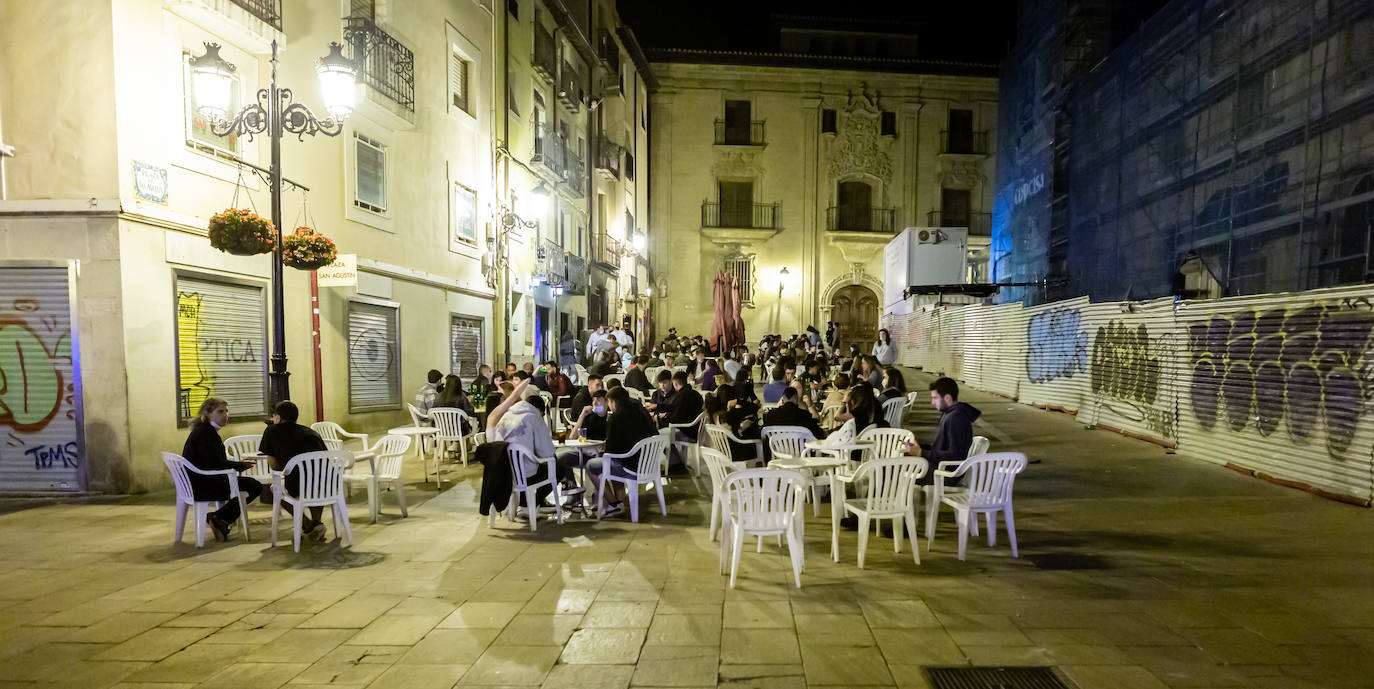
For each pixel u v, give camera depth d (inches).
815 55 1238.9
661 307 1238.9
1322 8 410.6
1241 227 478.0
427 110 533.0
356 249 450.6
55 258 297.7
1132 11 732.7
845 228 1245.1
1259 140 461.1
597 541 234.7
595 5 987.3
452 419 372.2
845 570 201.5
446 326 560.4
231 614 170.2
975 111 1249.4
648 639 154.4
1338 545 220.5
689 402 372.2
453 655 147.1
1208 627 159.0
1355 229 402.9
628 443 264.5
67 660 145.9
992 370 661.3
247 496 239.9
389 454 275.0
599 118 994.1
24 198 299.3
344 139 441.1
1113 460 364.5
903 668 139.8
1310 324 291.6
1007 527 217.6
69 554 220.5
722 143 1229.1
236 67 363.9
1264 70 458.0
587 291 937.5
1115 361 448.1
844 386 390.6
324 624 163.8
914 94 1239.5
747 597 179.6
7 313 299.6
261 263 371.9
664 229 1237.7
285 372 285.4
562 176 798.5
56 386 301.7
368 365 463.8
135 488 302.7
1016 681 134.2
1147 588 184.4
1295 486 296.7
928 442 429.4
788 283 1238.3
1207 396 358.9
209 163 345.7
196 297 335.6
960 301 940.6
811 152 1235.2
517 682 135.3
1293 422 300.4
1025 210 839.1
